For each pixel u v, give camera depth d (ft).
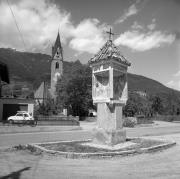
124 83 41.47
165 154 33.40
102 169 24.90
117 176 22.36
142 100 191.83
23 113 107.45
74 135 71.41
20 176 22.11
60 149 33.96
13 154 33.22
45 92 231.30
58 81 181.37
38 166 26.02
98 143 37.96
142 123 141.38
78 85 172.96
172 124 162.40
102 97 39.86
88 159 29.55
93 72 41.06
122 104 39.50
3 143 49.16
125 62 40.50
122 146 36.17
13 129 77.97
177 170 24.75
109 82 37.88
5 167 25.54
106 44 42.29
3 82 117.08
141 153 33.06
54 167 25.62
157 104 229.25
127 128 117.50
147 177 22.07
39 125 89.76
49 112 152.25
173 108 230.07
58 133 78.13
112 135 36.63
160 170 24.64
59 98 175.94
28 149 36.40
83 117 166.50
